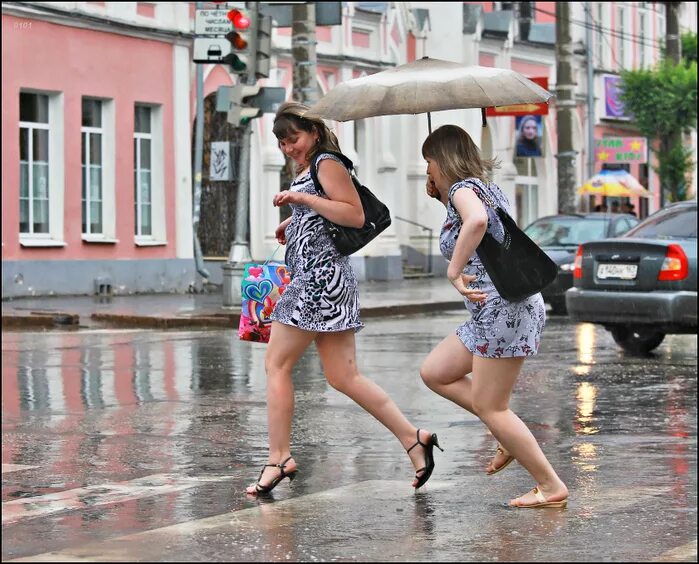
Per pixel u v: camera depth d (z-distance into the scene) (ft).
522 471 42.04
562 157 168.35
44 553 30.66
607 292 79.00
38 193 132.36
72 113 134.92
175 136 148.25
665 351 82.12
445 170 35.19
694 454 45.60
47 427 51.90
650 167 233.96
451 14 199.72
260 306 38.88
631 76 228.63
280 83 167.63
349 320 37.86
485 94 35.88
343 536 32.42
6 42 126.52
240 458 45.14
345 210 37.27
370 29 183.93
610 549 31.30
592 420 53.78
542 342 88.12
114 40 139.74
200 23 106.52
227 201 159.02
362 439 48.70
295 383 64.90
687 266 77.30
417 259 191.01
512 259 34.55
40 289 129.90
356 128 183.93
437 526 33.65
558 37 167.94
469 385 36.86
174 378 67.92
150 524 34.63
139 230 145.38
